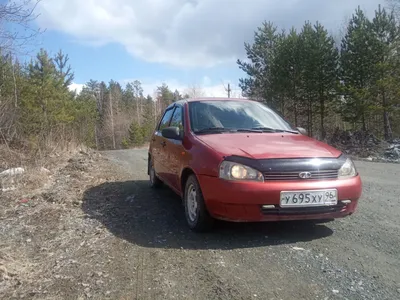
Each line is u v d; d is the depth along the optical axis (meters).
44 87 22.34
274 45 27.88
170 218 4.49
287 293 2.56
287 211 3.41
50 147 10.01
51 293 2.60
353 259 3.16
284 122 5.14
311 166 3.51
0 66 11.62
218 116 4.82
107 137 66.75
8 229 4.05
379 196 5.71
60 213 4.67
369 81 21.31
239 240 3.67
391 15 20.52
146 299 2.51
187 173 4.26
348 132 20.44
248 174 3.41
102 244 3.58
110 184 6.86
